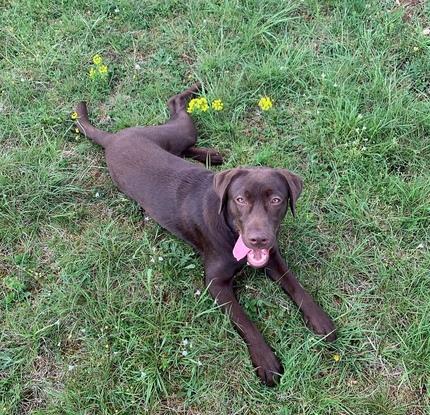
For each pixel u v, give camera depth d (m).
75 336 1.29
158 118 1.64
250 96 1.66
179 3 1.88
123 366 1.23
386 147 1.52
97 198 1.51
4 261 1.41
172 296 1.34
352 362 1.22
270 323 1.28
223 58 1.71
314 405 1.17
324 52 1.74
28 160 1.55
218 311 1.29
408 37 1.74
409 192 1.45
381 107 1.61
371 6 1.81
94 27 1.84
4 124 1.63
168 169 1.40
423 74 1.68
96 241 1.43
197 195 1.33
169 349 1.25
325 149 1.54
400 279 1.33
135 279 1.37
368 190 1.46
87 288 1.36
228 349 1.25
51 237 1.45
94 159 1.58
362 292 1.32
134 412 1.18
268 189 1.16
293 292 1.29
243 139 1.59
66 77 1.74
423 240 1.39
